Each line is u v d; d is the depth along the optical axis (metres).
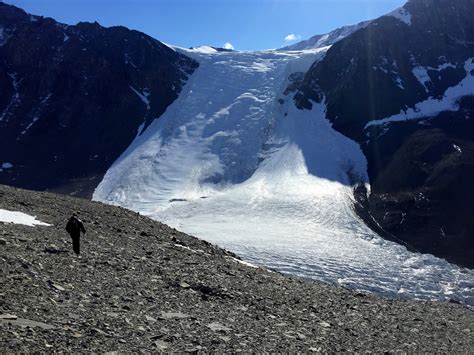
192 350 10.88
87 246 20.88
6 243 17.39
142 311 13.40
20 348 8.75
